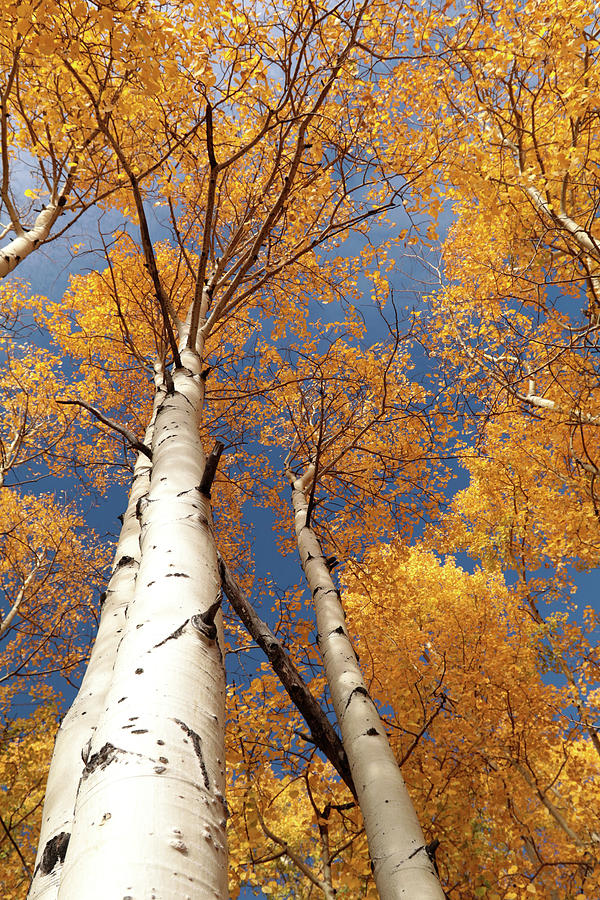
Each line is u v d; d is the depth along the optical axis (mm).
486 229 5574
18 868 4723
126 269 5953
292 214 4488
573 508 6484
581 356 4926
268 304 6043
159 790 951
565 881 4938
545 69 4000
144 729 1076
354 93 3748
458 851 3959
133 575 2766
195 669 1286
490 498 8562
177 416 2791
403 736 4461
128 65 2344
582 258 4016
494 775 4797
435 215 4160
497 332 5695
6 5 2227
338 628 3432
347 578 5559
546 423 6273
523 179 3977
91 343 6559
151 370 4727
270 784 3959
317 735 2955
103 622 2486
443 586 10727
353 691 2951
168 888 789
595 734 6352
